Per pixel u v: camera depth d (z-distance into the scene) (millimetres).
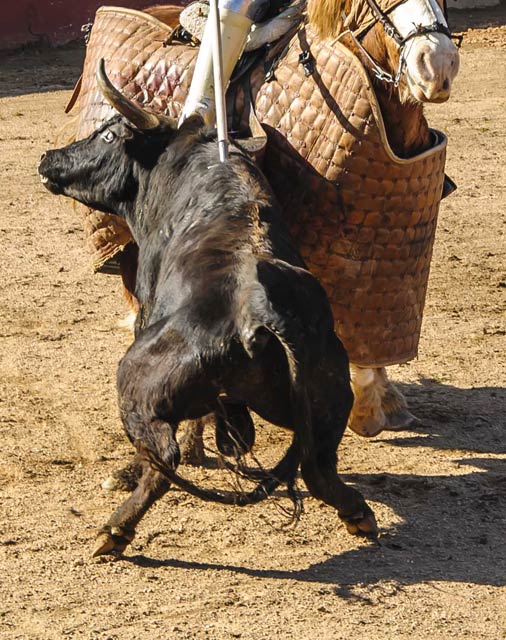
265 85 10289
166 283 8500
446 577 8977
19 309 16344
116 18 11922
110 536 9180
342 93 9891
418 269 10641
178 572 9039
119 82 11258
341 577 8969
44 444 11727
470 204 22438
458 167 25250
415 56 9273
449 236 20328
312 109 10016
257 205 8805
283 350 8047
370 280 10344
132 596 8641
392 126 9969
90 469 11148
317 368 8195
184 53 11031
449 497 10516
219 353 7922
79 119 11977
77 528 9859
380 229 10188
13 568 9102
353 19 9859
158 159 9617
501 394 13211
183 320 8078
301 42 10227
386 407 12047
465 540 9680
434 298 16875
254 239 8477
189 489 8141
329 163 9953
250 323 7766
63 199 23234
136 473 10688
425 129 10273
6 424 12227
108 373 13867
